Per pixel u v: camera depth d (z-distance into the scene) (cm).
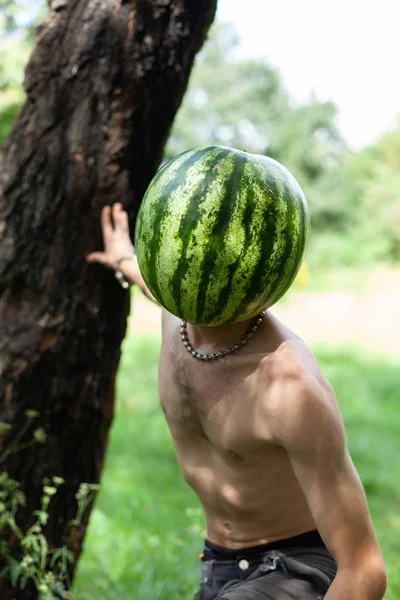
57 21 330
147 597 399
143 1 321
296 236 218
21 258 338
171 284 216
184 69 338
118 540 499
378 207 3509
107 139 331
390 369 1427
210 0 334
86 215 335
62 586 332
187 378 252
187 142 4069
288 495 242
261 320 241
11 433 341
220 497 253
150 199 221
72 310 339
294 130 3828
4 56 721
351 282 2756
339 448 217
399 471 766
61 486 352
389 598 385
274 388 226
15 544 343
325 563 243
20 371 340
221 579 258
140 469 717
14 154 338
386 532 578
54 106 331
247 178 213
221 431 241
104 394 356
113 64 325
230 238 209
